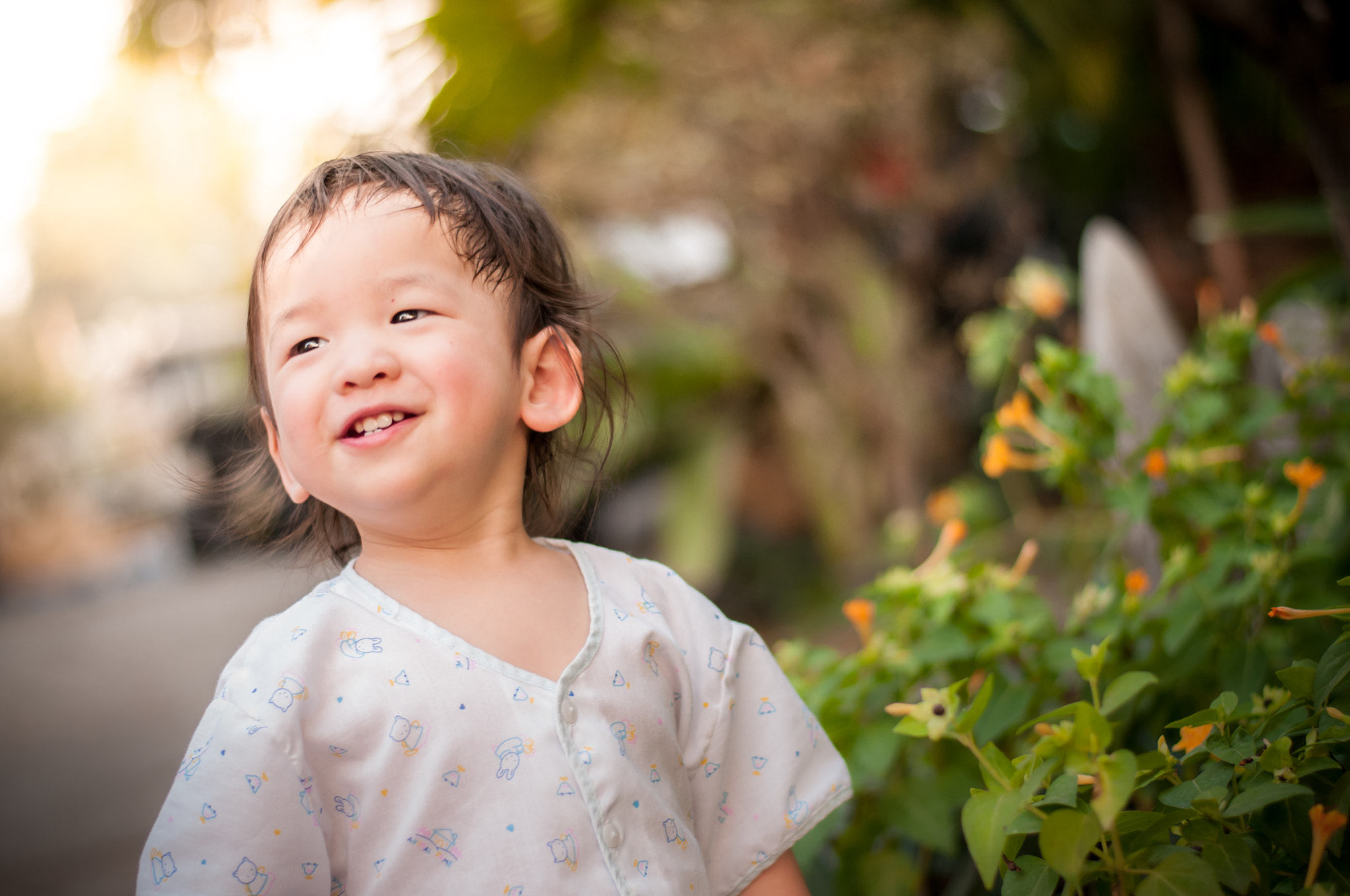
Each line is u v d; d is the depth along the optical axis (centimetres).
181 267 1606
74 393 1958
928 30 353
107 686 578
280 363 80
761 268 419
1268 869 72
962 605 121
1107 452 137
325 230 80
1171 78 298
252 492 102
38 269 2191
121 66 274
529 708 76
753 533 447
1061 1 314
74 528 1573
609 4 204
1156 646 113
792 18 328
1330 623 108
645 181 363
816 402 419
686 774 84
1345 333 175
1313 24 141
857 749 110
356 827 73
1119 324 180
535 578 84
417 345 77
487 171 95
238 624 698
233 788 70
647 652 83
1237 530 123
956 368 431
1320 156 149
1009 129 412
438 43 195
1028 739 113
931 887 131
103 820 348
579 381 89
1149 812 74
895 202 411
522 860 72
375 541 83
